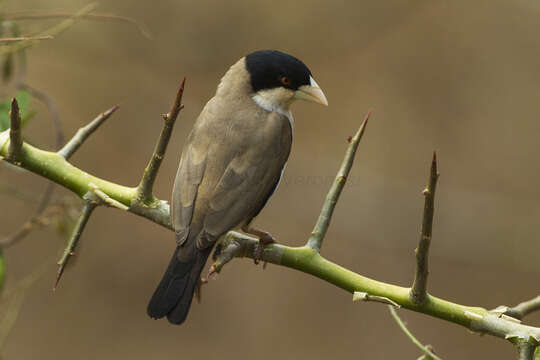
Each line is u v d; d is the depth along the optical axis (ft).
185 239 17.71
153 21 43.50
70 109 44.62
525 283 45.03
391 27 47.34
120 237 45.27
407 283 45.68
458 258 45.57
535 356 14.39
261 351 43.75
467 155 47.60
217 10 44.06
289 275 46.73
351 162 15.48
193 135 21.12
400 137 47.85
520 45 48.62
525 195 46.32
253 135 20.97
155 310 16.48
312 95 22.88
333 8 46.21
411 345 44.32
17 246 41.93
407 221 45.85
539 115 47.67
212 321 44.88
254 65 22.82
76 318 42.42
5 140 15.85
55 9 39.93
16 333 40.81
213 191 19.52
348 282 15.01
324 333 44.86
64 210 21.84
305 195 46.06
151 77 44.65
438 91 48.65
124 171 45.21
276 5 44.96
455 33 49.08
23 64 22.53
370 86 48.62
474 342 44.42
